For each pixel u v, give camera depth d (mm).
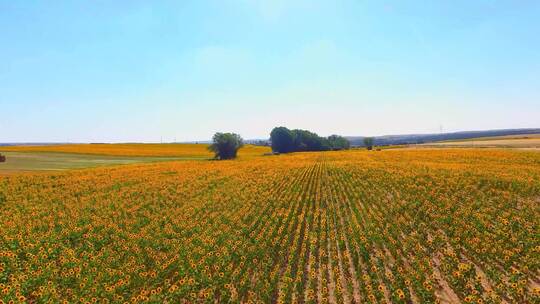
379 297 14039
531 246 18594
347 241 21219
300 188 40594
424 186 38250
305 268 17281
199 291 15102
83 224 25578
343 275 16328
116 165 71688
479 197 31984
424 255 18188
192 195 37438
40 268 16625
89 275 15641
